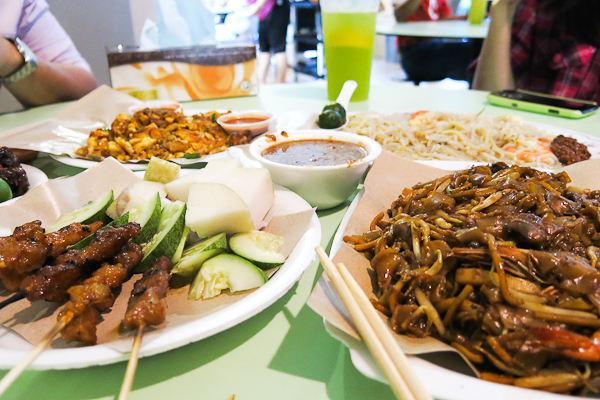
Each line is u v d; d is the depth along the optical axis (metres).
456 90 0.69
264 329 0.19
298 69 2.09
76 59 0.76
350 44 0.56
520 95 0.59
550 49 0.77
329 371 0.16
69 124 0.45
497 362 0.14
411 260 0.19
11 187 0.29
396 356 0.13
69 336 0.16
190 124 0.43
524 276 0.16
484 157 0.39
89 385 0.16
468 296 0.16
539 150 0.39
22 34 0.68
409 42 1.26
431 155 0.40
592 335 0.14
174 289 0.21
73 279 0.19
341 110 0.45
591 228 0.19
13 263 0.18
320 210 0.31
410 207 0.24
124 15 1.14
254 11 1.74
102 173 0.30
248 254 0.21
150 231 0.23
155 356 0.17
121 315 0.19
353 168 0.27
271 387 0.16
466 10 1.61
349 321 0.16
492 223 0.19
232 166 0.28
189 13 0.65
